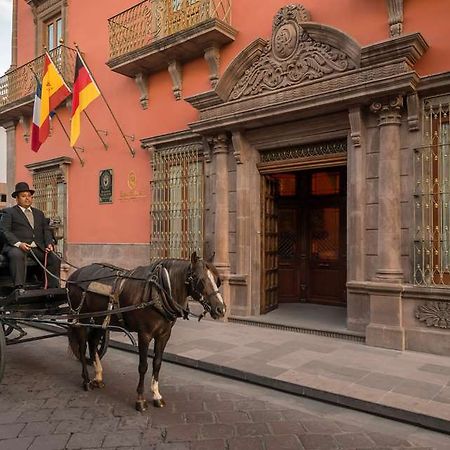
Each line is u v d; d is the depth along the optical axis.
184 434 4.02
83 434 4.00
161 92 10.45
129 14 10.80
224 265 8.89
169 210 10.21
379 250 6.85
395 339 6.52
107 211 11.80
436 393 4.77
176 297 4.55
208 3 8.85
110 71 11.75
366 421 4.37
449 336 6.16
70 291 5.59
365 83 6.59
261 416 4.47
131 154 11.18
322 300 10.27
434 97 6.46
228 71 8.45
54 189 13.59
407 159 6.71
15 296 5.48
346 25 7.47
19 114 14.68
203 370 6.03
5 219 6.00
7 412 4.53
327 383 5.11
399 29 6.86
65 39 13.09
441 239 6.43
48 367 6.23
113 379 5.68
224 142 8.91
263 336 7.49
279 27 7.96
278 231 10.32
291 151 8.36
